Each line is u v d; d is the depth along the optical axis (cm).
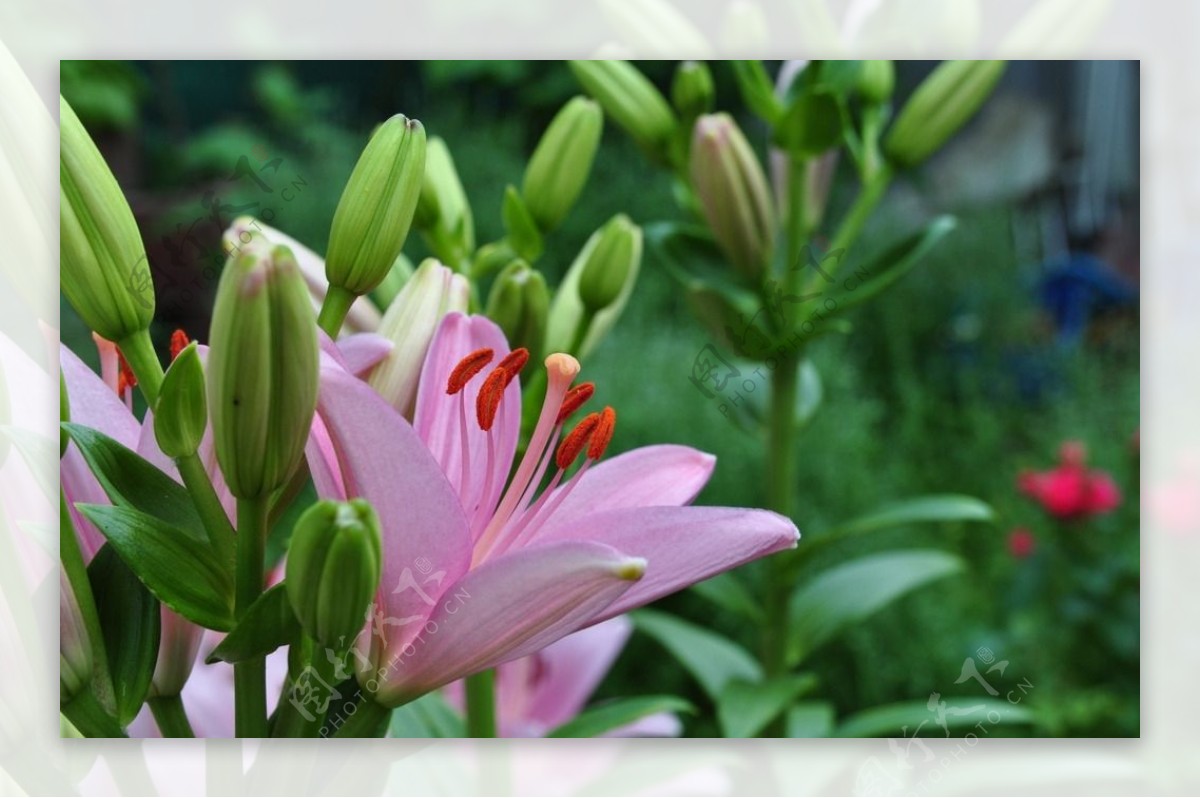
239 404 83
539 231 110
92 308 87
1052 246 211
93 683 88
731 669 130
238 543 85
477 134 219
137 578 89
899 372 229
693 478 91
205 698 102
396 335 91
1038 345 218
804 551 124
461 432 90
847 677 204
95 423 90
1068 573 203
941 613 206
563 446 90
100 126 189
